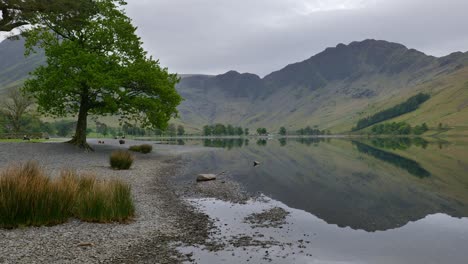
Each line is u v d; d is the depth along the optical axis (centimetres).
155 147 5681
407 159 4094
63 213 1006
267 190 1938
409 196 1811
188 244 925
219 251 877
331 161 3834
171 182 2080
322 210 1442
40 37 3441
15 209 912
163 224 1109
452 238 1051
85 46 3525
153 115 3591
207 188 1912
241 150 5775
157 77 3616
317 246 949
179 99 3722
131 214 1162
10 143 3197
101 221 1041
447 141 11038
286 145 8294
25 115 7631
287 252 889
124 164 2420
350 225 1196
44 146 3212
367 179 2439
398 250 927
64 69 3164
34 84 3322
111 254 805
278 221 1229
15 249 764
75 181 1192
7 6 2636
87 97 3519
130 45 3725
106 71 3422
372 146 7744
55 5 2723
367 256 873
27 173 1078
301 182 2270
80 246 830
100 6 3531
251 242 966
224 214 1316
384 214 1384
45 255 752
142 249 859
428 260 848
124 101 3456
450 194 1880
